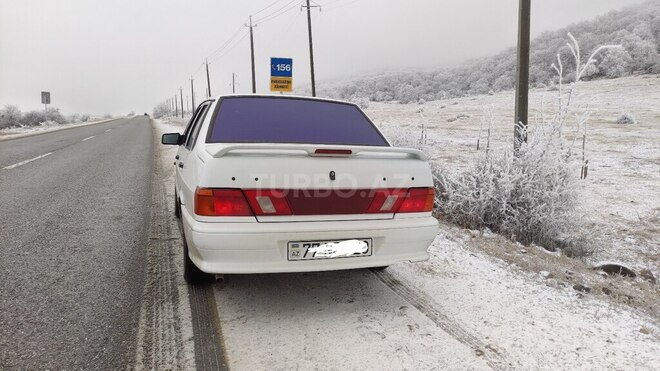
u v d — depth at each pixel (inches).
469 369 93.8
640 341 109.3
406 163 118.6
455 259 168.7
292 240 104.5
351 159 111.0
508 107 1552.7
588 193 370.3
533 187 222.2
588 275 169.9
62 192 289.7
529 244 216.1
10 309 117.2
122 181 342.0
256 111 137.2
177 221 214.8
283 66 775.1
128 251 168.1
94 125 1833.2
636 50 2378.2
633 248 239.1
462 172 261.4
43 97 1945.1
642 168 501.4
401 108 2076.8
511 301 131.0
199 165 108.5
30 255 161.9
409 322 114.4
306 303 124.4
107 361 93.6
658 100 1446.9
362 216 112.5
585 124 245.1
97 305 120.4
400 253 116.5
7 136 944.3
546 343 106.3
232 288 134.0
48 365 91.4
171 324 110.3
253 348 99.6
